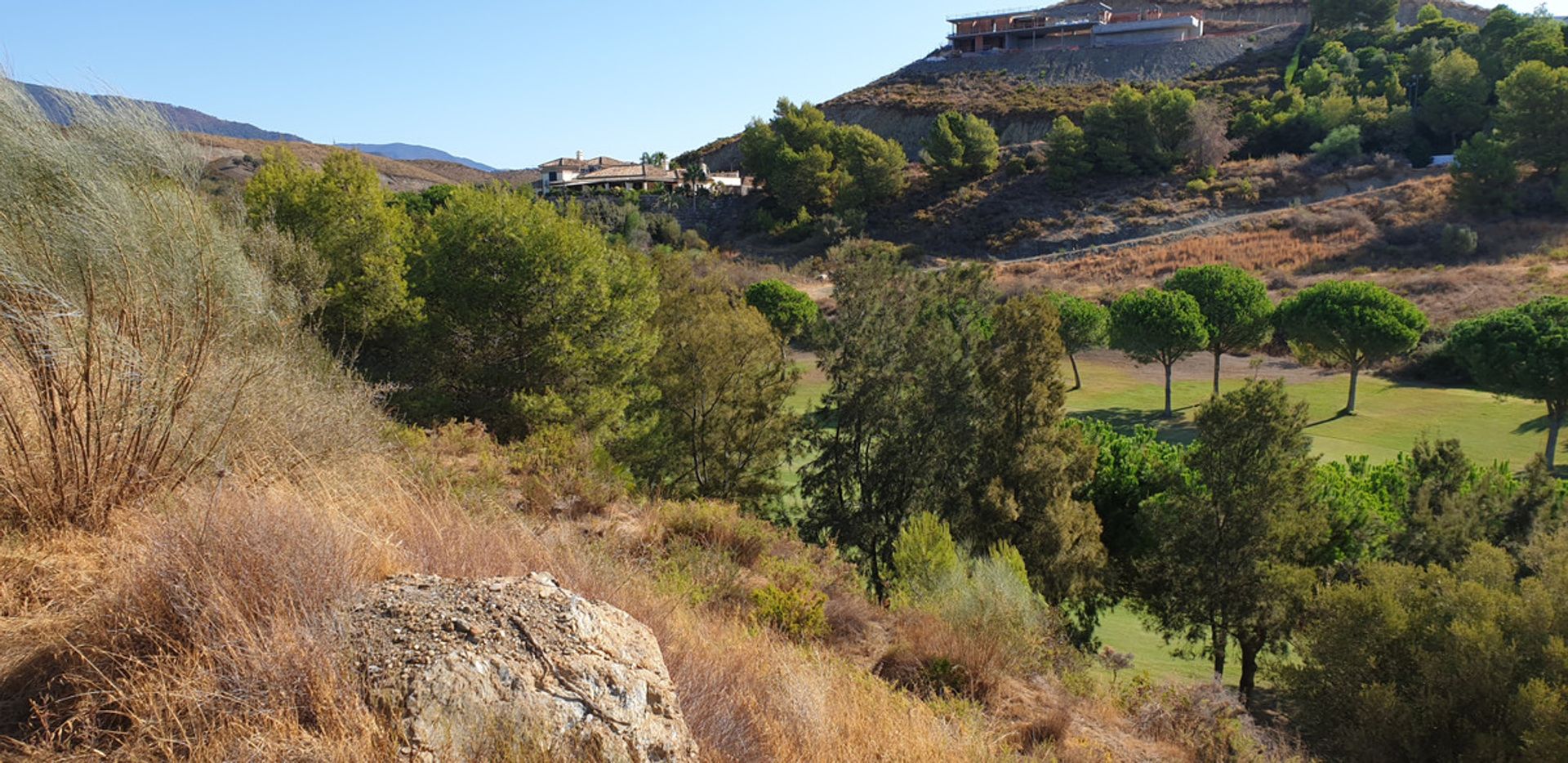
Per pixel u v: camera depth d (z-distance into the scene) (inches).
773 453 938.7
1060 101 3988.7
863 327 931.3
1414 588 652.1
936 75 4736.7
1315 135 3159.5
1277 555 768.3
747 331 885.8
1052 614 468.8
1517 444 1299.2
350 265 837.8
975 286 1026.1
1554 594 603.8
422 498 244.8
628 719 132.6
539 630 141.9
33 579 154.0
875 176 3243.1
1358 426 1419.8
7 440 177.6
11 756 111.6
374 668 128.0
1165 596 819.4
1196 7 5319.9
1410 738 585.0
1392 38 3887.8
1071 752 256.7
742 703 177.3
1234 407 765.3
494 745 119.0
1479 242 2204.7
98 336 189.5
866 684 243.3
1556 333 1217.4
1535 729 530.6
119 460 189.9
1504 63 3137.3
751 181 3890.3
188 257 226.1
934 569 404.2
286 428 245.0
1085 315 1738.4
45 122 209.9
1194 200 2824.8
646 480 769.6
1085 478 847.1
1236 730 327.6
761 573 357.1
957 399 861.8
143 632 134.0
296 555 150.1
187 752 116.5
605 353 796.6
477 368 772.0
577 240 792.3
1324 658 647.1
